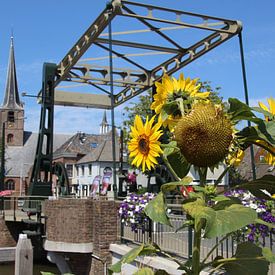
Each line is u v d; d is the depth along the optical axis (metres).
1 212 20.62
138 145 2.74
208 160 2.17
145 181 23.02
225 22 14.51
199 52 16.77
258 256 2.41
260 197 2.63
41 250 19.09
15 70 102.38
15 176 91.88
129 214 8.92
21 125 99.06
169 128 2.69
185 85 2.75
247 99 13.78
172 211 7.91
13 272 19.09
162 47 17.39
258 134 2.38
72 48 17.53
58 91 22.16
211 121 2.15
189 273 2.44
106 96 23.20
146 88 20.80
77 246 11.95
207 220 2.01
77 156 76.00
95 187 17.91
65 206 12.48
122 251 10.38
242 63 14.09
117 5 13.19
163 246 8.59
